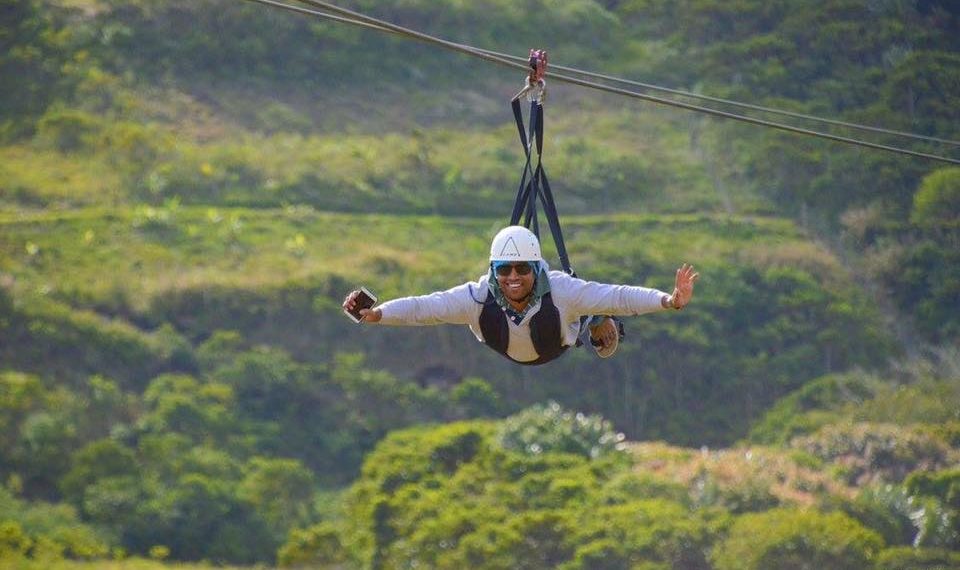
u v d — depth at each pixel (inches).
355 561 2348.7
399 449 2647.6
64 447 2942.9
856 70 5762.8
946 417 3383.4
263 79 5792.3
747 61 5930.1
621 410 3737.7
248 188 4859.7
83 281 3885.3
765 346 3966.5
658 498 2428.6
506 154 5423.2
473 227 4817.9
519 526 2199.8
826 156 5064.0
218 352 3634.4
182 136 5246.1
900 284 4284.0
